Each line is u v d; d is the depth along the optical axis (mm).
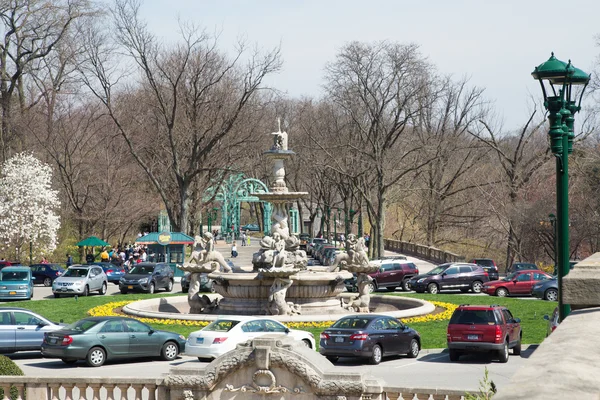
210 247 45906
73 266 60594
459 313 32500
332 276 44031
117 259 87125
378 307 50656
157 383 19922
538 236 89875
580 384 5430
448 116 111375
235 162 99812
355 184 90188
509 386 5461
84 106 103875
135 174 100188
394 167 92375
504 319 32656
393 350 32500
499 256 111375
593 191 80500
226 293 44844
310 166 104688
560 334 7418
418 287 61688
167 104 85375
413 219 125875
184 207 81375
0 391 20734
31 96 100500
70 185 92938
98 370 30422
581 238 81062
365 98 88812
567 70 17297
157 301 49281
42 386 20734
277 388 18172
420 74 89562
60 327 34344
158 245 75375
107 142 100750
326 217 137000
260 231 165250
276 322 31438
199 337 30516
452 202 117875
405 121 88125
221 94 84688
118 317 32344
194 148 80375
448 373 29391
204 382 18531
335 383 17828
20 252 86000
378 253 90500
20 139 93750
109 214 95750
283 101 120625
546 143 99750
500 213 91625
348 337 31219
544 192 90250
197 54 81875
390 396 18562
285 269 42375
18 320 33656
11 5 88938
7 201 85062
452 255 96062
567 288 8969
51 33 90500
